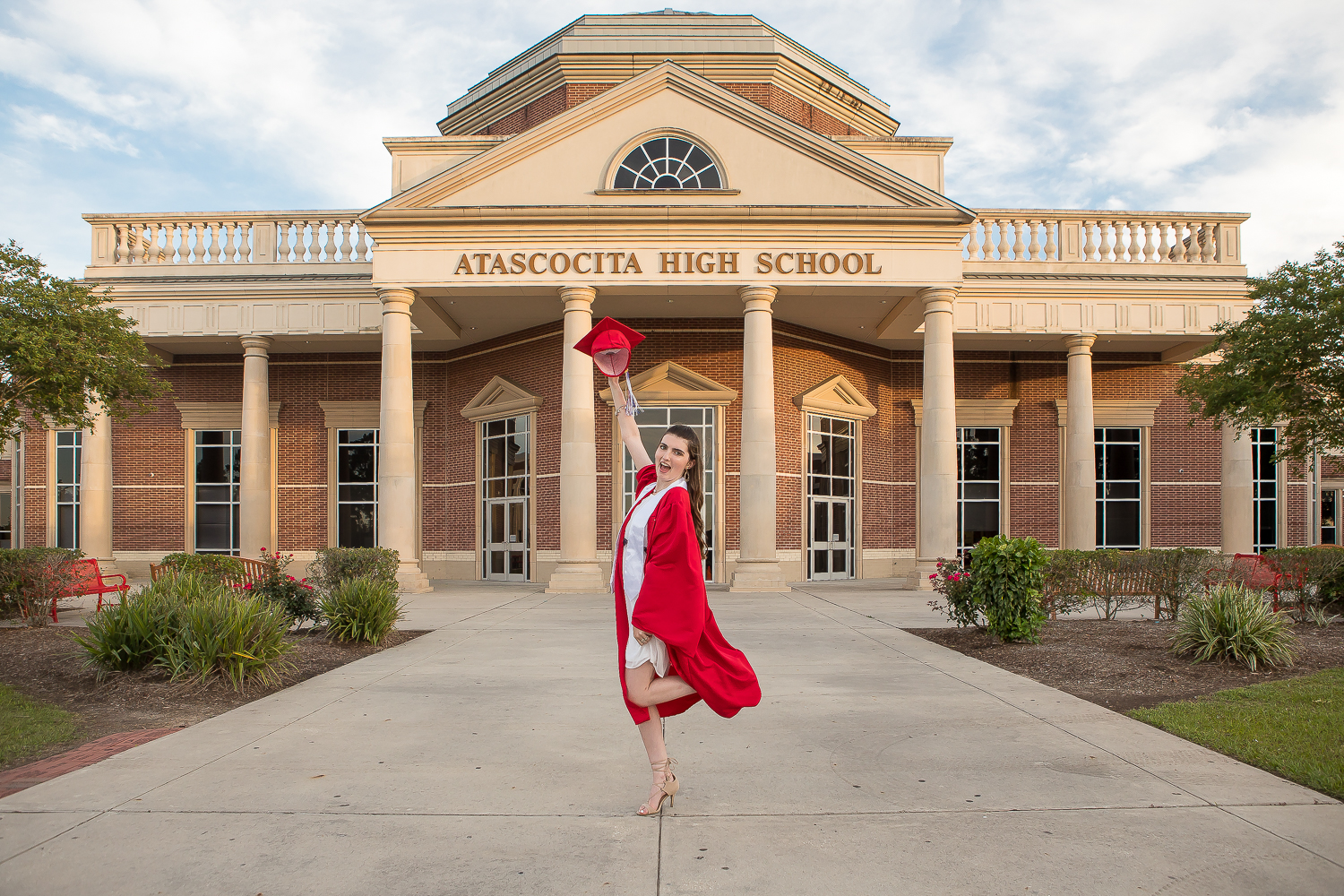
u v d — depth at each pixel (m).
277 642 8.07
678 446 4.04
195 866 3.60
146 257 22.09
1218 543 24.12
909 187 18.41
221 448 24.33
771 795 4.57
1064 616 12.30
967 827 4.07
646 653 4.04
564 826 4.09
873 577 23.53
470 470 23.53
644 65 23.27
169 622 7.91
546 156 18.69
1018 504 24.17
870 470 23.78
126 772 5.01
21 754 5.49
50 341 11.41
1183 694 7.23
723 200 18.55
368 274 21.81
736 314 21.05
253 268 21.83
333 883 3.43
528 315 20.89
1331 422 13.83
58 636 10.56
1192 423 16.91
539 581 21.44
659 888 3.38
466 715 6.57
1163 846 3.81
